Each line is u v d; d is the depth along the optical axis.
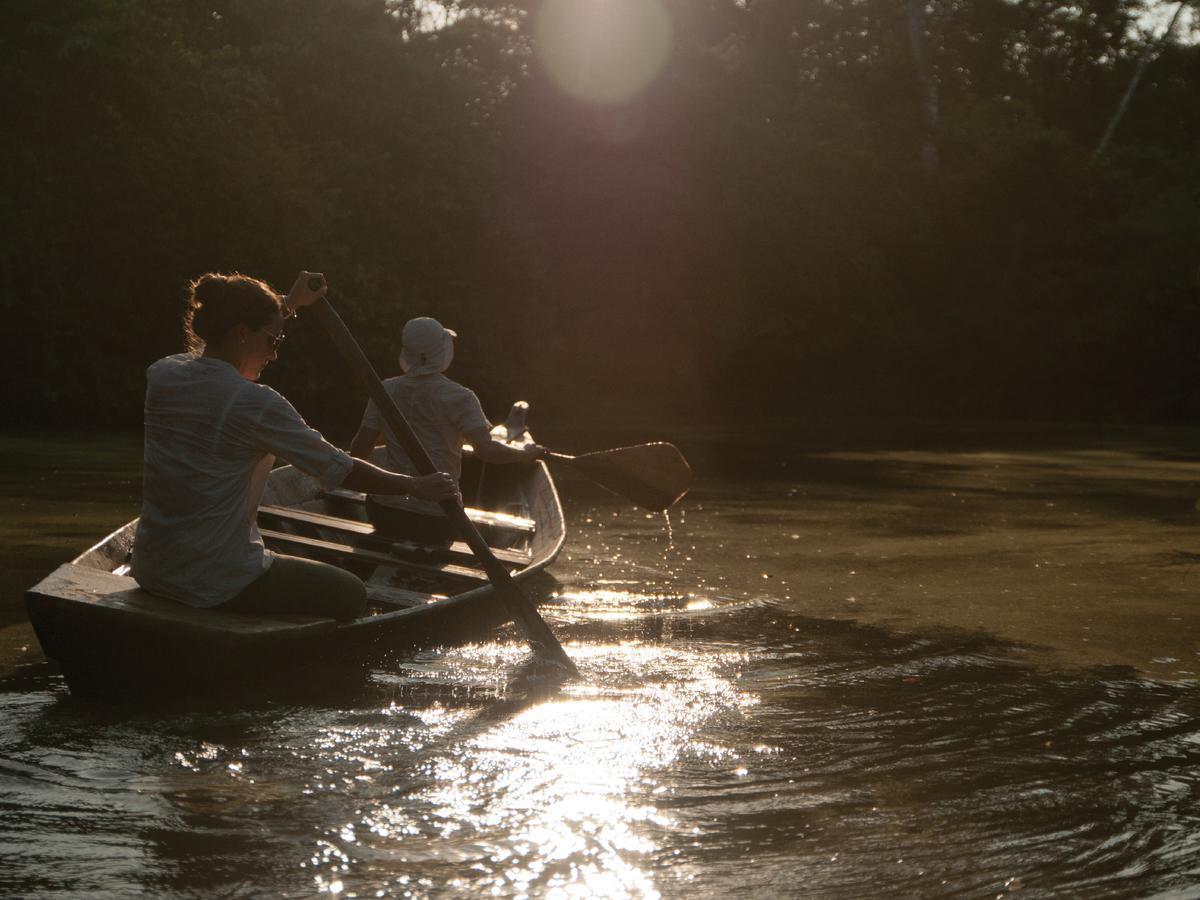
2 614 4.61
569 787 2.84
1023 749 3.21
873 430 19.23
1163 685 3.88
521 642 4.29
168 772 2.90
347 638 3.77
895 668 4.05
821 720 3.44
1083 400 25.50
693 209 22.23
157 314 17.95
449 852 2.46
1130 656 4.27
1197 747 3.24
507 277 21.80
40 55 16.06
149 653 3.47
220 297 3.75
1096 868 2.44
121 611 3.41
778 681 3.86
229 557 3.66
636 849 2.50
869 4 30.78
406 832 2.56
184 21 19.12
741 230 22.78
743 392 25.53
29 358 17.27
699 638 4.44
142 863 2.39
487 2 25.42
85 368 17.47
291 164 18.06
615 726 3.33
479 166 21.41
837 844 2.54
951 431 19.25
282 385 18.27
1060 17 33.44
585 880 2.35
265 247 17.98
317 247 18.33
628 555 6.27
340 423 18.69
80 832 2.54
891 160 26.20
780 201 23.39
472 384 21.39
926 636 4.54
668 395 24.42
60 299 16.91
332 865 2.39
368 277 18.81
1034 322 25.08
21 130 16.50
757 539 6.90
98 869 2.36
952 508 8.56
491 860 2.43
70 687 3.53
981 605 5.13
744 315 23.81
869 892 2.31
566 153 22.30
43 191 16.61
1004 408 25.64
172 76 17.22
